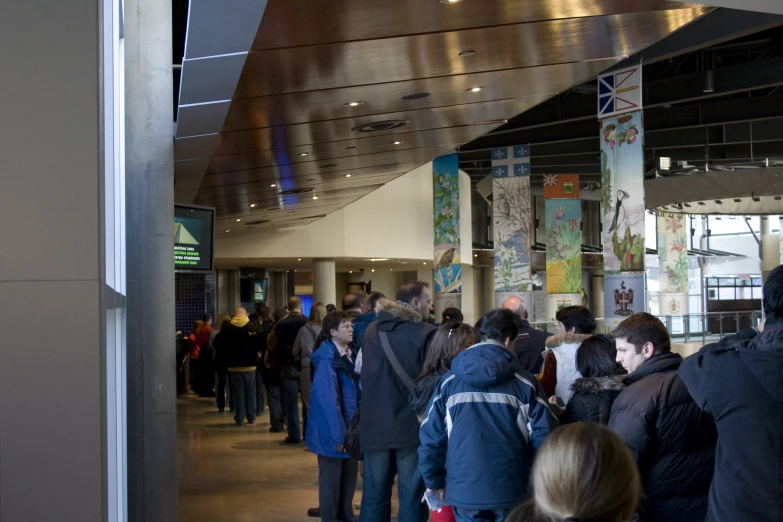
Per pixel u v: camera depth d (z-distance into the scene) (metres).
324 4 6.11
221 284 32.09
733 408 2.56
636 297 15.62
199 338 19.03
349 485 6.90
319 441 6.54
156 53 6.12
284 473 9.45
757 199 36.06
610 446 1.51
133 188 5.99
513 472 3.77
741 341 2.65
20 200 2.41
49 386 2.39
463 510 3.80
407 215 28.27
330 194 19.19
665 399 3.27
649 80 21.81
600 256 48.28
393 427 5.51
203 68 6.86
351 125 11.28
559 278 28.33
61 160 2.42
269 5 5.96
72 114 2.43
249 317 14.55
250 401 13.93
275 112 9.91
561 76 9.23
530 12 6.81
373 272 39.91
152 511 5.79
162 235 6.02
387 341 5.61
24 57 2.43
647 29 7.51
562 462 1.50
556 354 5.18
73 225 2.42
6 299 2.39
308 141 12.11
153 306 5.93
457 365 3.87
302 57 7.58
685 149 32.25
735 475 2.56
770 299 2.61
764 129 27.62
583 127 25.59
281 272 35.72
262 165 13.78
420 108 10.52
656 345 3.60
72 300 2.41
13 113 2.42
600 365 4.05
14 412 2.38
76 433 2.39
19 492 2.38
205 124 8.95
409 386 5.54
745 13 15.84
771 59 19.73
